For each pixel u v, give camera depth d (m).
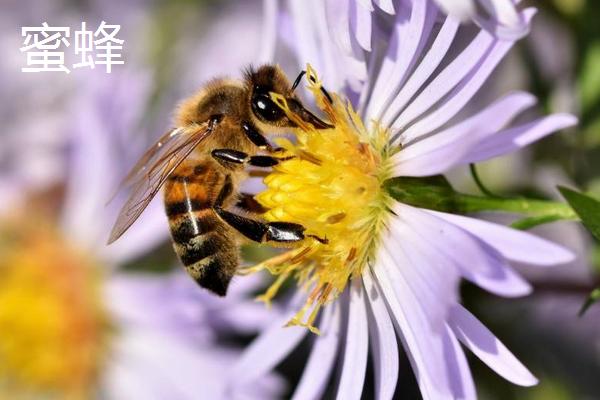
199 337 0.16
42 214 0.17
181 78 0.17
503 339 0.15
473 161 0.12
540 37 0.15
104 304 0.17
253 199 0.13
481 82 0.12
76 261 0.17
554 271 0.15
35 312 0.17
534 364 0.15
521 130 0.12
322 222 0.13
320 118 0.13
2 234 0.17
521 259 0.12
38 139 0.17
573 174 0.15
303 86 0.13
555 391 0.15
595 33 0.14
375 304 0.13
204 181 0.13
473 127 0.12
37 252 0.17
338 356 0.13
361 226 0.13
